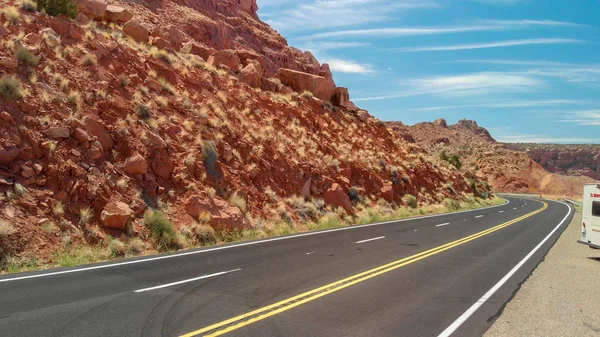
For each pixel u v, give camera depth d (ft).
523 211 128.26
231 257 38.37
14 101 43.21
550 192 374.22
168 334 19.13
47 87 48.06
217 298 25.20
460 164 240.32
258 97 91.91
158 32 87.10
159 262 34.91
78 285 26.73
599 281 34.86
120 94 56.54
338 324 21.74
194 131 62.28
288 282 29.86
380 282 31.09
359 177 95.04
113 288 26.35
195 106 69.05
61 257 34.47
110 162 47.19
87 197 41.50
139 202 45.37
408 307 25.22
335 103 126.52
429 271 35.70
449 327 22.09
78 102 49.01
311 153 86.58
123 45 67.82
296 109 99.66
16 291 24.86
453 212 112.37
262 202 62.13
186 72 76.18
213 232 48.26
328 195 77.36
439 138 529.45
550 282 33.53
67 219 38.58
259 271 32.99
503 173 399.03
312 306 24.53
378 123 138.62
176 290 26.48
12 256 32.24
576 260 44.57
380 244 49.93
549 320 23.97
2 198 35.78
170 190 50.39
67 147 43.93
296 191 72.28
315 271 33.76
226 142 66.08
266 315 22.52
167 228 43.68
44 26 57.06
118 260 35.35
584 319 24.45
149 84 63.93
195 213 49.60
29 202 37.19
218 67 92.02
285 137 83.66
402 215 92.38
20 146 40.34
